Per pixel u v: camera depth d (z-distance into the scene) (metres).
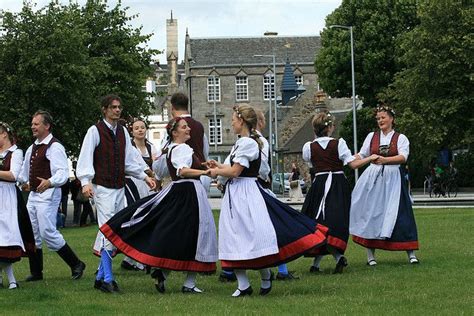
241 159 10.27
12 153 11.73
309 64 107.19
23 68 33.34
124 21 44.53
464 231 19.02
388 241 13.41
